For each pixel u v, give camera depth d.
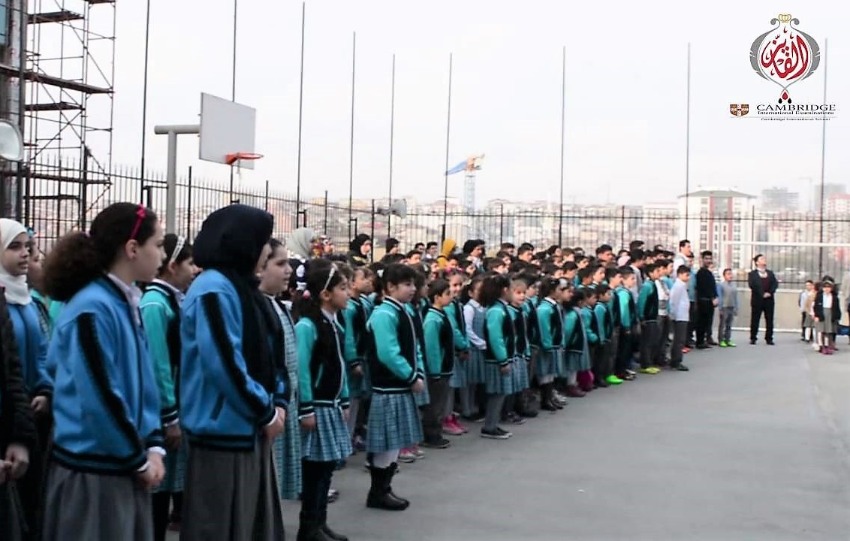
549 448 8.09
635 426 9.24
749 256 20.78
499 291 8.64
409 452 7.54
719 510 6.13
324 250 10.51
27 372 4.23
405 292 6.12
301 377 4.95
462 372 8.72
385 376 5.98
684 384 12.37
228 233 3.73
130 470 3.18
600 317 11.70
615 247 20.34
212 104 8.88
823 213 20.81
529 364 9.91
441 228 19.36
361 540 5.30
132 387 3.28
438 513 5.92
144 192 10.23
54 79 15.04
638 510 6.09
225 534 3.64
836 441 8.55
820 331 16.23
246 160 9.51
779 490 6.70
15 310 4.22
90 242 3.32
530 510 6.04
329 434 5.05
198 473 3.67
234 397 3.60
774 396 11.31
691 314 16.50
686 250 16.75
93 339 3.14
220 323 3.59
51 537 3.20
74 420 3.17
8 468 3.28
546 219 20.31
